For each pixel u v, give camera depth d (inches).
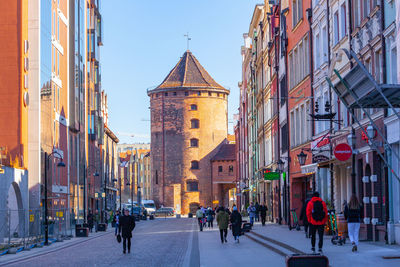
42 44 1830.7
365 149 1044.5
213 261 836.6
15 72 1722.4
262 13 2549.2
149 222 3164.4
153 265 799.1
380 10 954.7
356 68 563.2
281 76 1936.5
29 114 1771.7
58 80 2085.4
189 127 4606.3
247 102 3371.1
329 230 1181.1
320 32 1384.1
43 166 1817.2
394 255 748.6
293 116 1756.9
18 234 1216.8
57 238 1462.8
